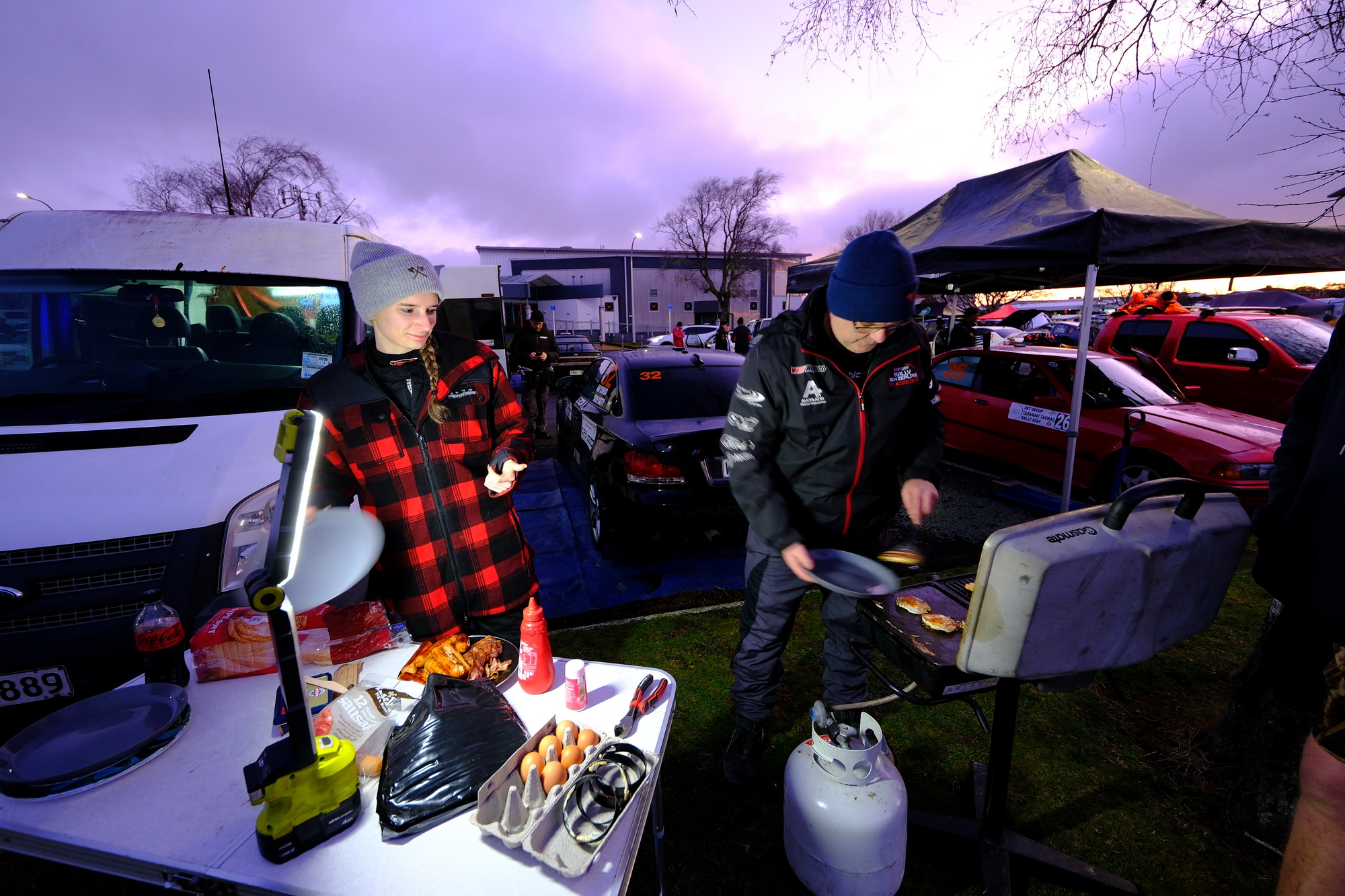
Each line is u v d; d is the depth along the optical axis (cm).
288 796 99
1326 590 116
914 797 203
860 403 172
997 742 162
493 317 778
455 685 135
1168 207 339
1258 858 182
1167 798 204
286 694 98
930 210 495
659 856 157
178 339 278
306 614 165
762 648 194
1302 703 163
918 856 180
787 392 172
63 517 200
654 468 334
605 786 108
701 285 4462
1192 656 287
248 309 288
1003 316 1934
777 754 222
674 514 336
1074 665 112
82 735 125
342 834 104
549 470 628
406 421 165
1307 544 121
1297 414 143
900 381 174
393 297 148
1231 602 342
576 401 527
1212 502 120
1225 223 314
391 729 130
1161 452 430
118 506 206
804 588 189
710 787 207
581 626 312
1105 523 107
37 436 222
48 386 255
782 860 179
